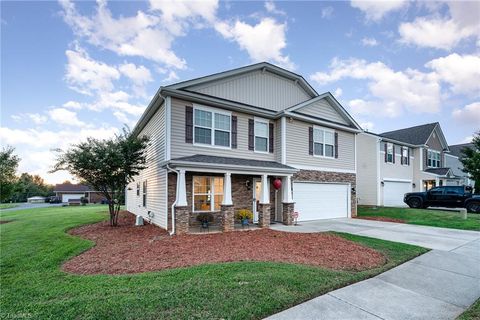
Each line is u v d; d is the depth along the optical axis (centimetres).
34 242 786
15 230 1044
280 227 1046
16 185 1681
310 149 1330
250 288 384
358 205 1978
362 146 2067
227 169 948
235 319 304
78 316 314
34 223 1253
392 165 2116
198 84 1058
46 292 396
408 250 668
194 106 1023
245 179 1142
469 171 2022
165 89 938
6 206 3556
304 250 650
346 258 587
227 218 920
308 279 429
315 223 1186
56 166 1005
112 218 1111
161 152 1023
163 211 977
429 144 2481
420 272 511
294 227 1047
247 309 325
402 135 2581
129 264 541
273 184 1163
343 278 446
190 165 875
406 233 936
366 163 2034
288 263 528
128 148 1059
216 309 324
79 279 452
